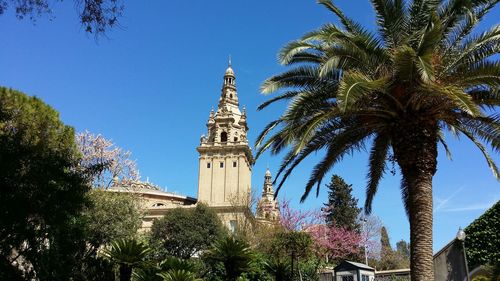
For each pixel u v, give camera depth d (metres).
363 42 12.30
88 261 13.92
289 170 15.43
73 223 14.51
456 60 12.19
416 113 12.57
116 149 40.09
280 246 23.62
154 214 75.25
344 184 64.38
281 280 19.89
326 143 15.04
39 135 21.05
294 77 13.73
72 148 22.56
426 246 11.91
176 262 15.08
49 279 12.48
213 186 83.69
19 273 12.50
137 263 13.01
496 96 12.57
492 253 20.81
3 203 11.77
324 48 12.67
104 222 29.20
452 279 19.61
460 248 19.75
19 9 8.49
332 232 49.88
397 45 12.79
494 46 12.05
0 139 12.66
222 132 89.31
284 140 13.98
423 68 10.55
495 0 12.43
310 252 24.30
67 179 13.99
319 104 13.22
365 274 22.69
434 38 10.96
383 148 15.95
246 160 87.12
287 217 43.69
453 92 10.80
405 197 15.44
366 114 13.16
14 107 20.48
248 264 14.83
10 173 12.09
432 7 12.69
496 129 12.95
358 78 10.88
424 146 12.46
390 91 12.34
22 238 12.28
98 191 30.73
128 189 40.81
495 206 21.33
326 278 30.80
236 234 44.38
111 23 8.79
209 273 20.03
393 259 60.69
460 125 13.93
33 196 12.44
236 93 95.25
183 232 47.16
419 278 11.71
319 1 13.20
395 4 12.91
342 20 13.56
